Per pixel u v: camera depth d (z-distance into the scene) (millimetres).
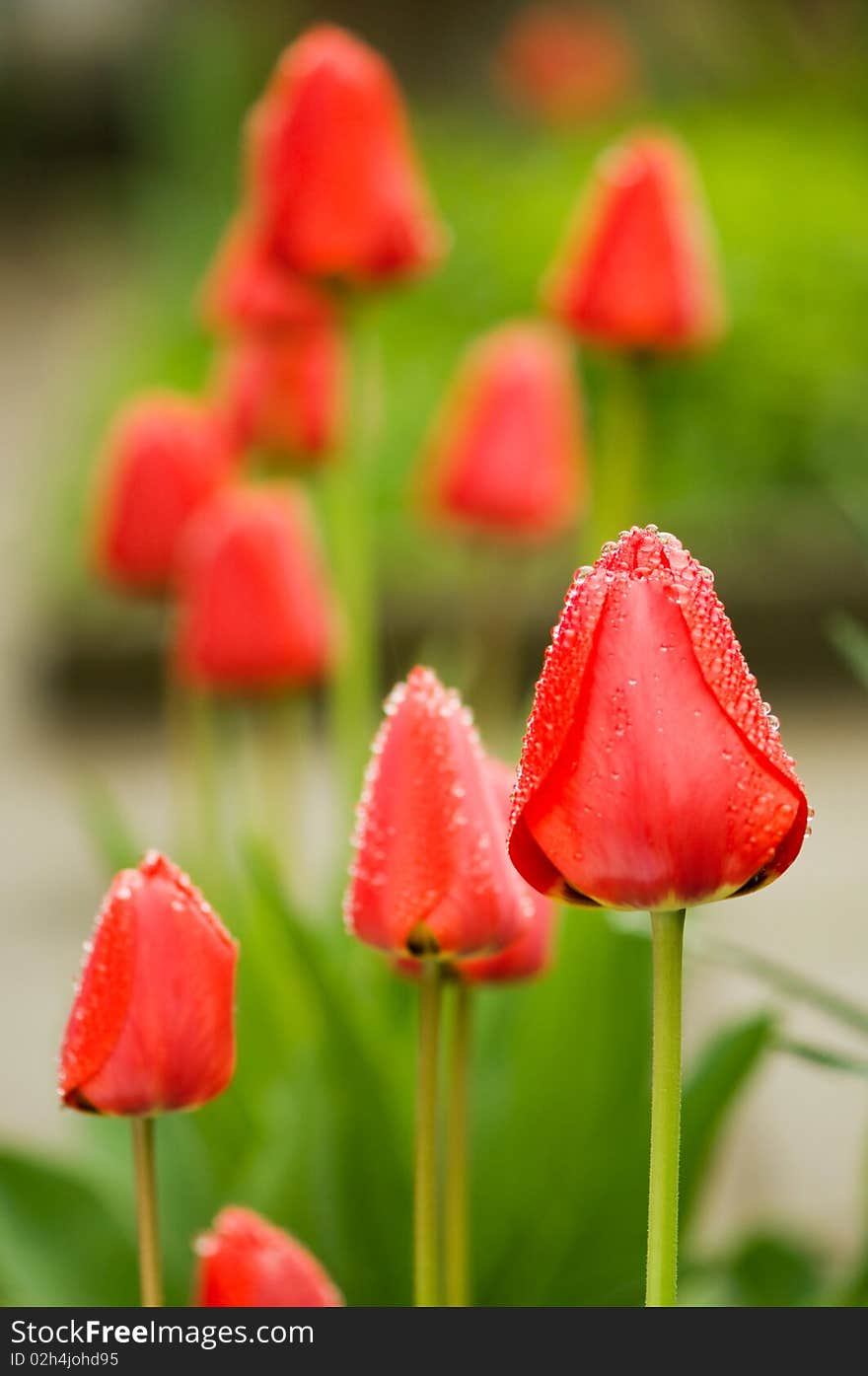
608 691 954
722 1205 2078
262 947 1359
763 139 7215
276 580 1599
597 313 1636
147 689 4652
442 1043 1280
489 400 1931
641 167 1621
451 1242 1143
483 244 6059
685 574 957
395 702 1039
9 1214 1262
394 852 1031
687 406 4965
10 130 13969
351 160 1545
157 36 13344
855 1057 1089
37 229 13367
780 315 5020
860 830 3627
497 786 1060
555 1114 1311
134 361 6863
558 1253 1307
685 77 9352
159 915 1011
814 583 4590
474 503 1937
